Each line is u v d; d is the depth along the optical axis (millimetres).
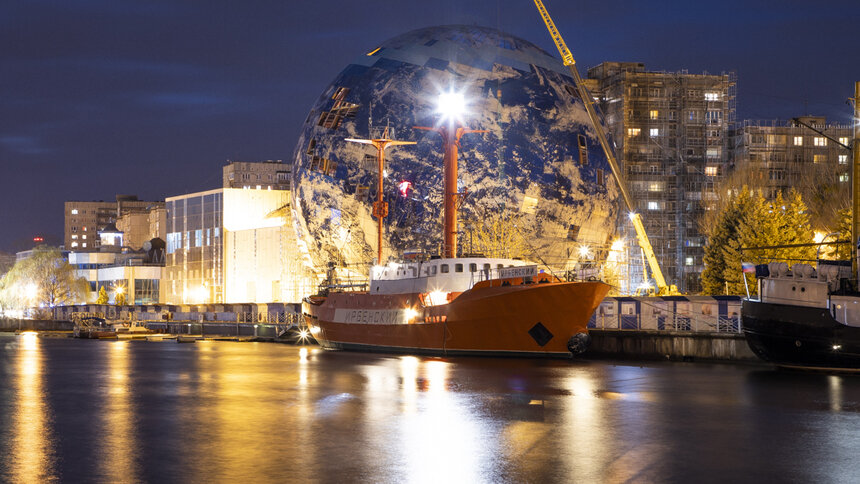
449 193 68688
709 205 136375
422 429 30125
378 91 93312
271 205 159000
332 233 94500
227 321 112438
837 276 48406
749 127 149500
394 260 88938
